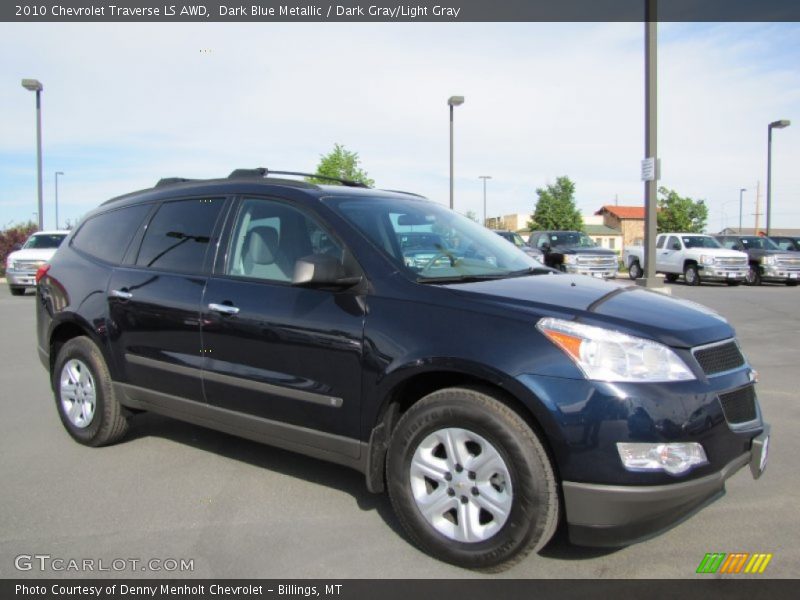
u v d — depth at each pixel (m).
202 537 3.44
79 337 4.92
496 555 2.99
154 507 3.81
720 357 3.14
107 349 4.65
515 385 2.91
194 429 5.35
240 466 4.48
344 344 3.43
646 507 2.81
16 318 12.95
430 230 4.11
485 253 4.14
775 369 7.62
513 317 3.07
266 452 4.78
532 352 2.94
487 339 3.05
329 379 3.50
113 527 3.55
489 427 2.98
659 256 25.45
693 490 2.85
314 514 3.72
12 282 18.38
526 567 3.13
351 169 29.86
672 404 2.83
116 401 4.72
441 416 3.12
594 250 21.17
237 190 4.27
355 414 3.42
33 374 7.56
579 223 51.53
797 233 80.44
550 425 2.84
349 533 3.49
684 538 3.41
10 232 29.05
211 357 4.00
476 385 3.16
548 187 51.84
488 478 3.04
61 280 5.07
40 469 4.42
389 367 3.26
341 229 3.70
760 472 3.21
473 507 3.08
